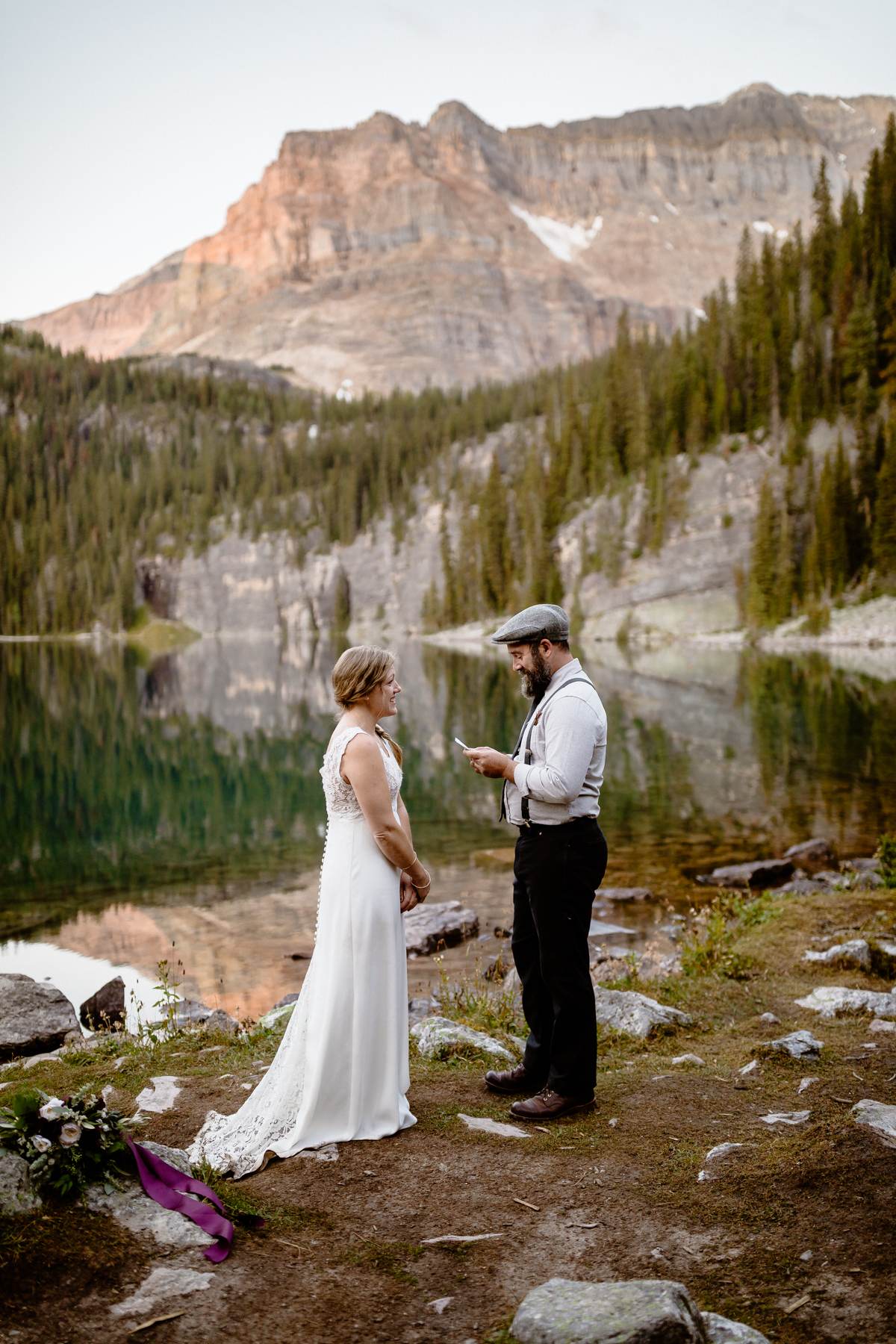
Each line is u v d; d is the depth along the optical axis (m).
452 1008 6.94
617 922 11.52
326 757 4.31
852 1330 2.75
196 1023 7.23
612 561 113.75
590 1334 2.55
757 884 13.42
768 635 89.25
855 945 7.50
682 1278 3.05
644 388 127.25
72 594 189.62
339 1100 4.14
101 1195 3.09
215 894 14.54
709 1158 3.85
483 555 134.25
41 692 64.69
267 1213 3.42
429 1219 3.44
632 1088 4.87
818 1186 3.47
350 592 167.75
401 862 4.25
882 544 87.50
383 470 175.88
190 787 25.94
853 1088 4.79
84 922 12.97
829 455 96.75
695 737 30.00
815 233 128.62
